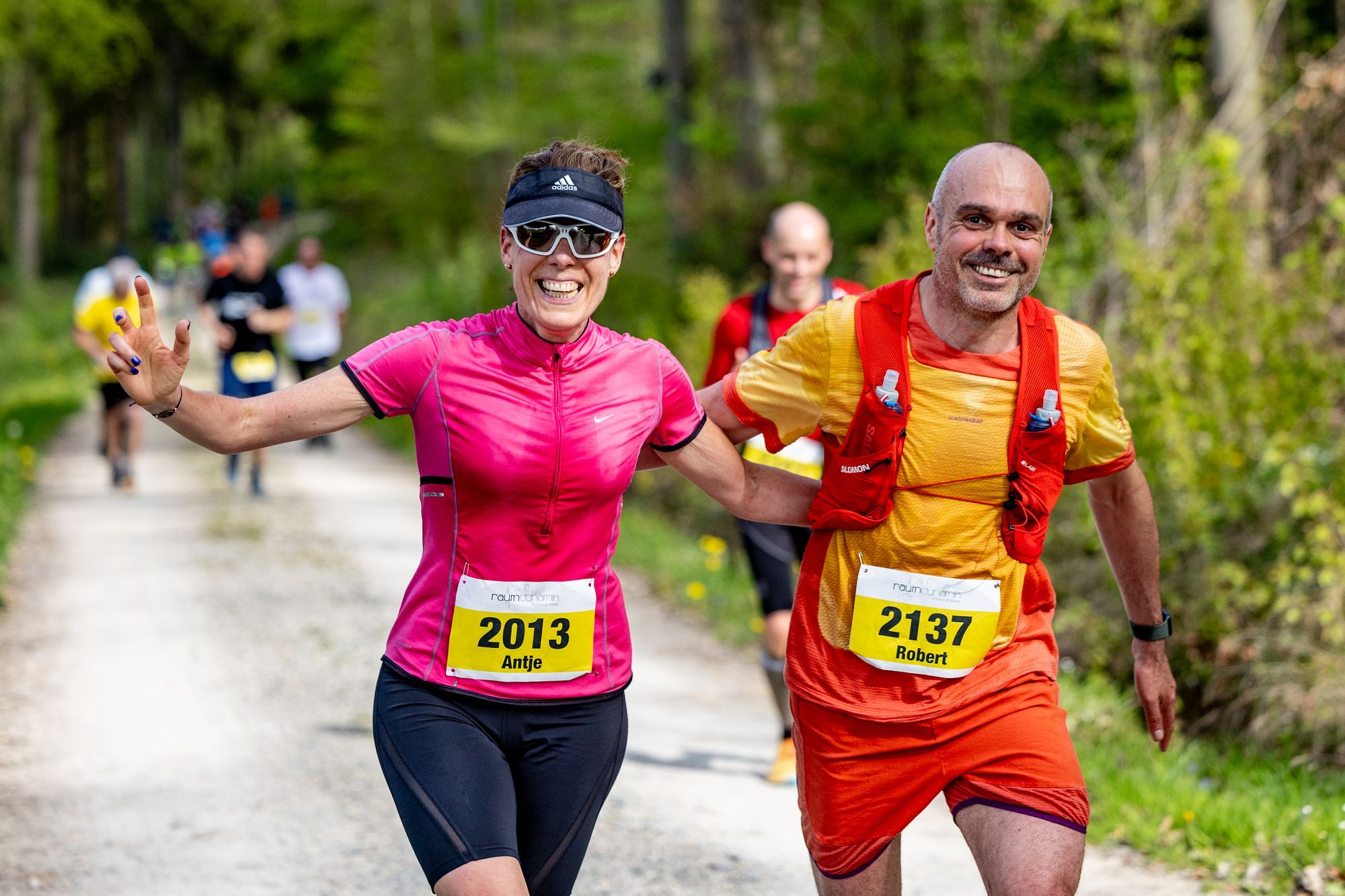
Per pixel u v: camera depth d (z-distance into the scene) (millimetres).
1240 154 22203
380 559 25594
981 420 7430
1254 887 10906
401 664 7520
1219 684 16469
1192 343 17109
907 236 25172
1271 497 16828
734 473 8070
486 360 7309
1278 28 28812
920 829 12828
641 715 17016
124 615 21062
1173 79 30938
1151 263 18562
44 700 16656
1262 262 19109
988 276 7203
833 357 7625
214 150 188375
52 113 116062
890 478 7473
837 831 7727
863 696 7645
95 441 43125
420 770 7230
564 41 79562
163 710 16312
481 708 7473
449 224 85875
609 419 7422
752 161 47656
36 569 24344
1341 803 12352
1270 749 14953
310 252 39625
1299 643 15758
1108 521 8250
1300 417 16750
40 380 61875
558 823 7656
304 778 13906
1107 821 12445
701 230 44875
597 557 7602
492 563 7406
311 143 136625
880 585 7602
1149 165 23328
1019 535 7527
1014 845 7152
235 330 29828
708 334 30828
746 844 12211
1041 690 7645
